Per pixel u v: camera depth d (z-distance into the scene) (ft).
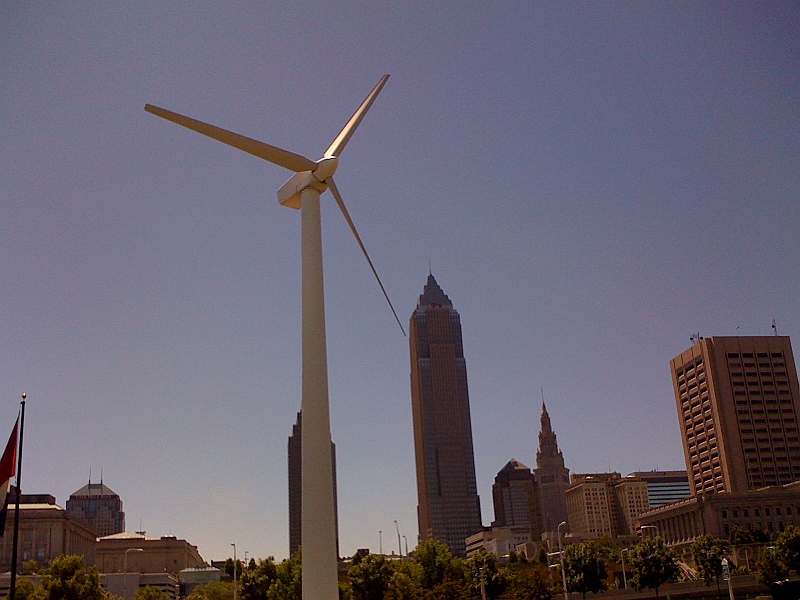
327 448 156.15
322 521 151.12
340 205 188.44
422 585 504.43
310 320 164.35
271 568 515.91
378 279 200.54
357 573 498.69
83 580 409.49
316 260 170.30
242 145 177.68
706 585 581.94
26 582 435.53
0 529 200.34
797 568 529.86
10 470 205.57
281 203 182.09
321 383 159.53
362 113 203.51
